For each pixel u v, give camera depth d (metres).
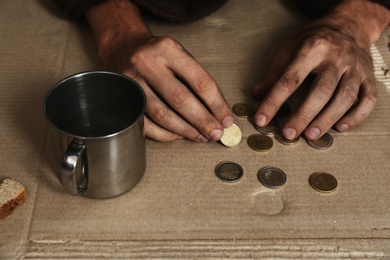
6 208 0.77
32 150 0.88
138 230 0.76
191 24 1.22
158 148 0.90
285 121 0.96
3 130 0.92
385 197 0.82
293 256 0.73
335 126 0.94
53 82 1.04
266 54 1.13
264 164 0.87
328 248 0.75
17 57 1.11
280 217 0.79
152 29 1.20
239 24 1.23
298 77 0.91
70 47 1.14
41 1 1.31
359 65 0.97
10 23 1.22
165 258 0.73
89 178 0.75
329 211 0.80
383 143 0.92
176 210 0.79
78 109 0.81
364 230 0.77
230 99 1.00
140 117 0.73
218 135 0.86
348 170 0.87
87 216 0.78
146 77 0.85
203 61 1.11
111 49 1.02
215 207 0.80
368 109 0.94
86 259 0.72
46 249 0.74
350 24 1.08
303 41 0.96
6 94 1.00
